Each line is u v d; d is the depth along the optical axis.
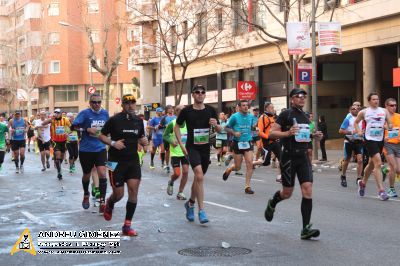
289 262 6.75
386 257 6.93
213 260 6.91
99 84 68.25
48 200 12.61
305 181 7.98
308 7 29.06
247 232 8.59
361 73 33.34
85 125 10.61
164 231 8.70
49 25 67.12
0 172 20.05
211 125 9.51
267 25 33.09
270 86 34.38
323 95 33.19
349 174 18.55
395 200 11.97
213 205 11.45
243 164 23.52
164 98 48.09
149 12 41.78
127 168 8.38
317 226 9.00
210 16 36.00
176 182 16.03
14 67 67.31
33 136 33.69
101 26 60.91
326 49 22.25
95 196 11.73
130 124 8.32
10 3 76.56
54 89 68.81
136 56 50.59
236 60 37.38
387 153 12.45
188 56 38.66
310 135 8.09
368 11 26.12
